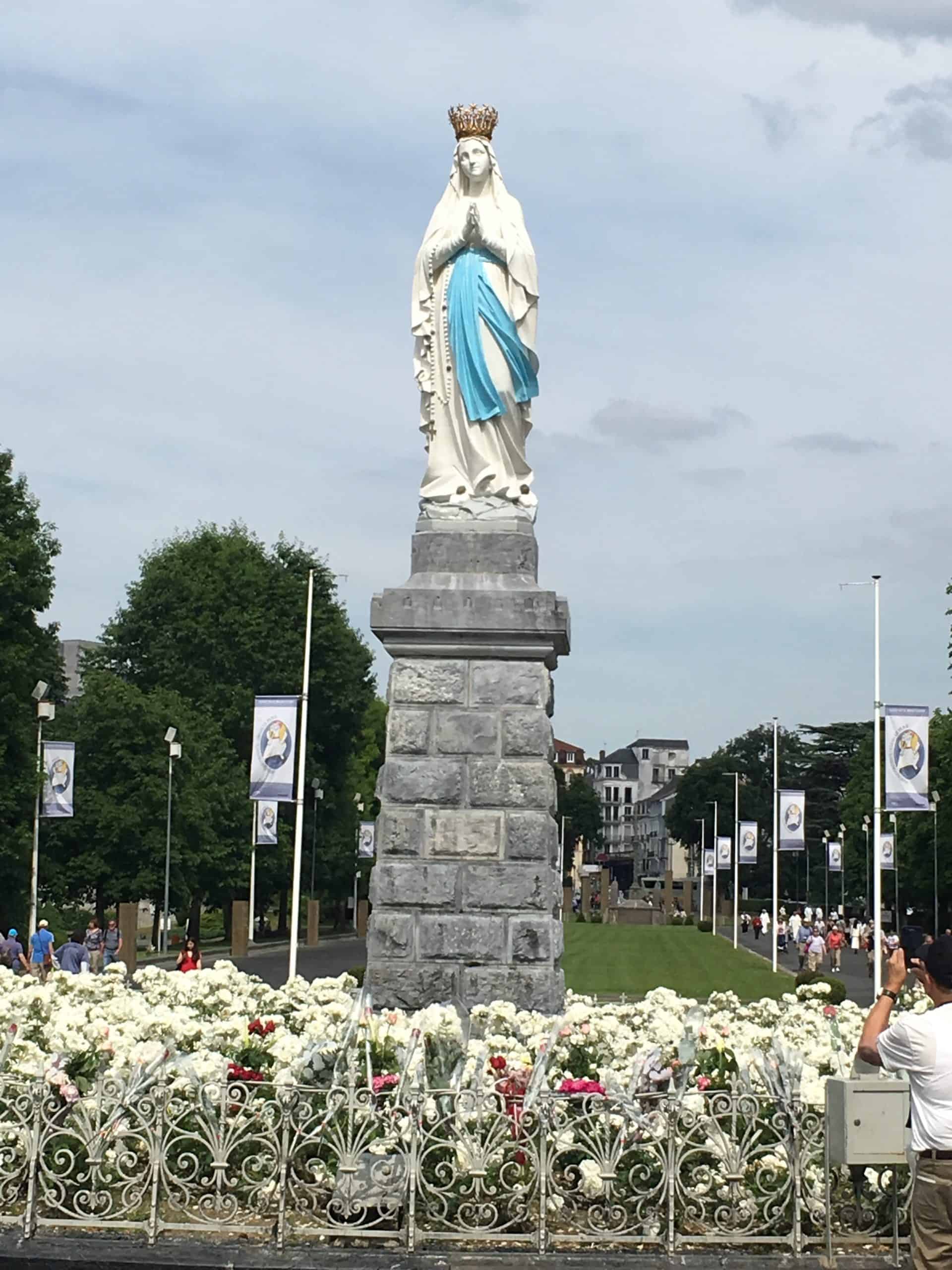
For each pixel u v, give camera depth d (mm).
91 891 76188
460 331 21016
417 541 20734
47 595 54406
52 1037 14789
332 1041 13578
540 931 19547
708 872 113688
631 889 192125
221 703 79125
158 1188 12523
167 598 80312
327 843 87062
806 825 154375
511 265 20969
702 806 168750
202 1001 18781
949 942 10469
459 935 19578
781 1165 12664
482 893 19703
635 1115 12586
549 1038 13625
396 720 20109
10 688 53156
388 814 19922
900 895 98938
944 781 81000
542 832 19812
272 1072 14234
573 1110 12742
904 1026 10281
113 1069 13422
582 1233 12523
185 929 92375
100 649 82938
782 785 163125
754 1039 15781
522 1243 12438
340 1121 12680
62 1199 12672
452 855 19828
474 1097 12758
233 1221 12602
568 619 20484
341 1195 12539
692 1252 12328
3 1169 12859
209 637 79375
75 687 141750
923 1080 10219
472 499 20953
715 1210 12625
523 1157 12656
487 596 20094
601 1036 15547
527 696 20125
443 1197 12555
